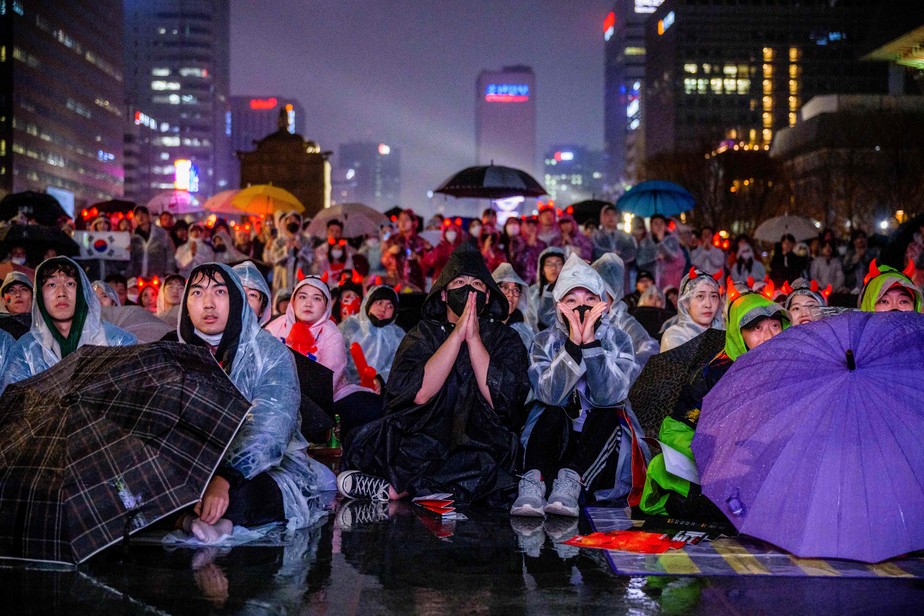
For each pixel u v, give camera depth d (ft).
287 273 59.52
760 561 16.83
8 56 368.68
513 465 21.93
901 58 118.83
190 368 16.93
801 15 449.89
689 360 20.39
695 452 17.97
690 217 250.57
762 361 17.56
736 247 70.33
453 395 22.29
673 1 456.45
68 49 431.43
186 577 15.93
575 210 76.02
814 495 16.61
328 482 23.41
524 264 53.01
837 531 16.48
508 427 22.50
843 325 17.19
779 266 69.10
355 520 20.29
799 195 247.09
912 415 16.60
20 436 16.44
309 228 78.23
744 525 17.06
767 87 450.30
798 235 80.23
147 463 16.24
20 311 26.07
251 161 198.70
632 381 21.45
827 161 226.99
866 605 14.56
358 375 31.37
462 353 22.40
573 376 20.99
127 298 43.98
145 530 18.39
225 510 18.24
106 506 16.12
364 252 64.39
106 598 14.83
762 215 238.89
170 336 22.88
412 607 14.48
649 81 502.38
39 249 46.85
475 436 21.84
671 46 456.86
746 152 243.60
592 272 21.50
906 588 15.38
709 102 451.12
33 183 391.65
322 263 59.77
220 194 79.97
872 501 16.46
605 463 21.63
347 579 15.88
